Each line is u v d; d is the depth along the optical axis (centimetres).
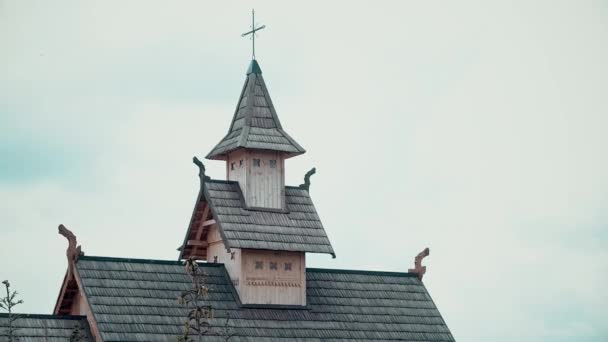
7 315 8712
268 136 9831
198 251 10056
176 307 9144
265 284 9600
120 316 8856
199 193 9756
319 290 9931
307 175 10138
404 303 10188
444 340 10056
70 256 9125
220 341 9131
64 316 8925
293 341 9400
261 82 10075
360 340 9681
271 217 9750
